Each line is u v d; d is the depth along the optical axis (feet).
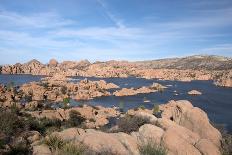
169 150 37.58
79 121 190.70
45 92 393.50
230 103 339.36
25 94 374.22
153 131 42.29
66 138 35.17
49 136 34.55
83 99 393.29
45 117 155.33
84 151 30.76
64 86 513.04
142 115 50.37
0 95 313.94
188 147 37.45
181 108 52.49
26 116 142.31
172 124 47.78
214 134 45.57
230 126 195.93
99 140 35.78
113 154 33.55
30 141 45.85
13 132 53.36
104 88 545.85
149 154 33.65
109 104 343.05
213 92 472.85
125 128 46.52
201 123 47.60
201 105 320.50
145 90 473.26
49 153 31.78
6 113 61.05
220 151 41.57
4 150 37.32
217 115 254.47
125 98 401.70
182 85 619.67
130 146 37.65
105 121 209.67
